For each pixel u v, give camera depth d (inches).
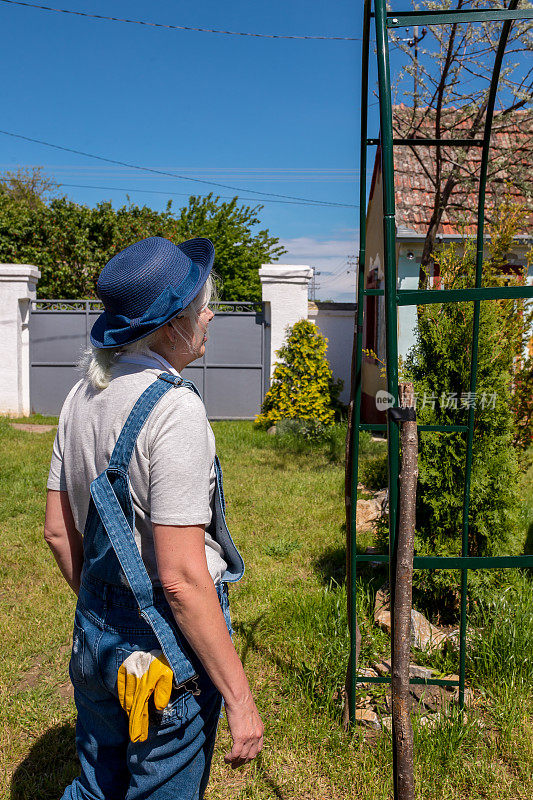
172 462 50.9
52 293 571.5
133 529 53.2
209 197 910.4
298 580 167.3
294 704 111.2
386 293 74.8
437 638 132.1
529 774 94.5
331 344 465.7
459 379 136.5
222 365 463.8
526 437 164.7
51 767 99.1
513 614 132.0
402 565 71.7
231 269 918.4
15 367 462.3
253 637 135.9
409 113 249.0
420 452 138.1
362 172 104.7
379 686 115.6
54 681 122.7
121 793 60.4
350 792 92.2
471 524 138.0
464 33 205.5
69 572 66.0
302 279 450.3
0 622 145.3
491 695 113.3
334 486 269.0
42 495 252.4
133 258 57.1
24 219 584.4
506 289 74.1
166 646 53.0
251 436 385.7
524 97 209.0
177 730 55.1
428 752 97.3
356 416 103.4
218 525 60.6
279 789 93.1
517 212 168.2
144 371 56.4
